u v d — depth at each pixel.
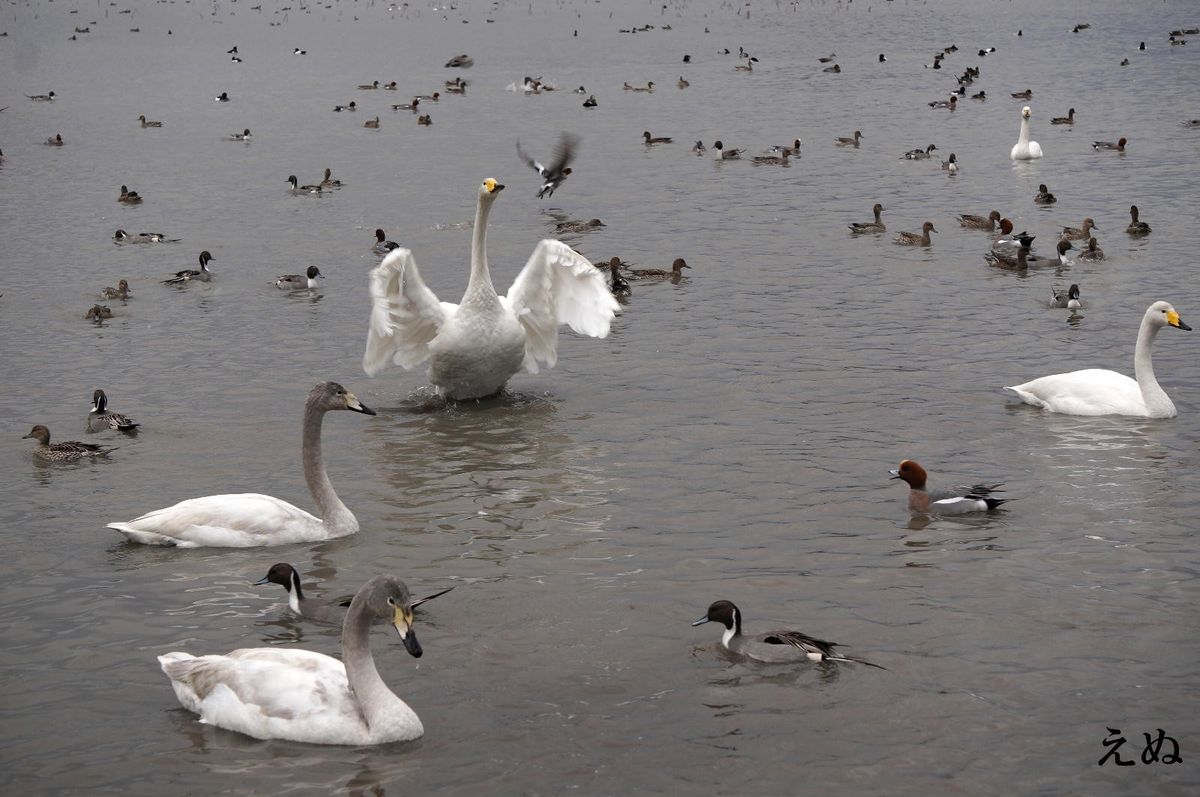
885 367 29.50
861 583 17.91
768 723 14.25
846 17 163.12
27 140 78.81
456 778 13.17
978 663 15.55
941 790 12.92
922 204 52.78
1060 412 25.78
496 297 27.00
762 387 28.08
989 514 20.36
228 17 186.88
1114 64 104.00
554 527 20.30
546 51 133.75
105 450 24.61
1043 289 37.44
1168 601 17.14
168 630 16.80
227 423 26.47
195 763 13.54
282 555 19.36
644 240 46.44
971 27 143.00
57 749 13.90
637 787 13.00
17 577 18.58
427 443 24.92
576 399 27.77
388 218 52.31
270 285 40.53
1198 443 23.62
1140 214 48.56
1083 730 14.01
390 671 15.55
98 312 36.28
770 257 42.81
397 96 99.25
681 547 19.36
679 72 110.88
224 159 70.31
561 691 15.02
